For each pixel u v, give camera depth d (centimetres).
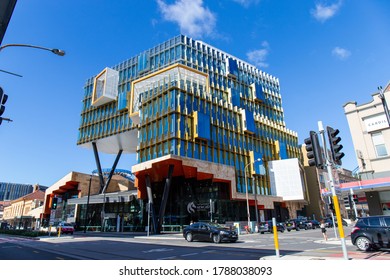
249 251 1390
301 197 5356
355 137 2088
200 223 2175
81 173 6356
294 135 7050
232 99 5778
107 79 6206
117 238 2780
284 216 5556
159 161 3850
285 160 5678
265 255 1196
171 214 4525
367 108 2064
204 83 5106
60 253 1402
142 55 6028
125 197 4903
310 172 7162
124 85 6200
